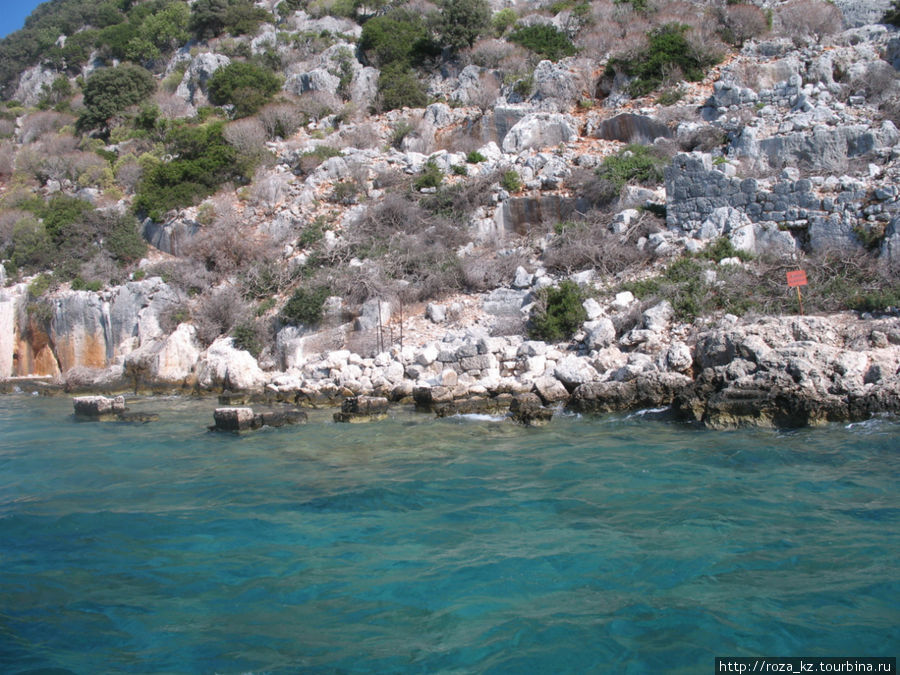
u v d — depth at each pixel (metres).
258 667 6.73
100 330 30.02
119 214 35.22
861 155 22.11
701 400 15.59
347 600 7.91
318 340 24.09
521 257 25.22
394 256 26.64
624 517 9.86
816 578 7.81
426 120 37.16
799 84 26.91
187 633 7.39
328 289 25.28
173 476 13.41
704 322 18.70
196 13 55.88
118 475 13.67
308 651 6.95
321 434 16.47
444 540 9.42
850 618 7.00
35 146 47.66
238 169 35.78
